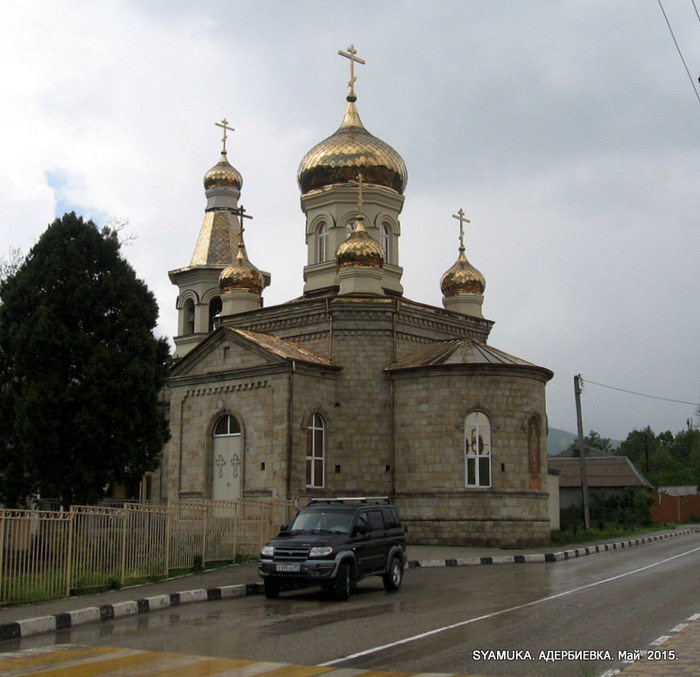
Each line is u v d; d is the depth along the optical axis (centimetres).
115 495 4366
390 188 4509
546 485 3731
